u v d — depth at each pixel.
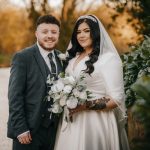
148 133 2.71
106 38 3.95
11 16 24.06
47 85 3.92
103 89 3.84
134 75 4.49
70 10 12.92
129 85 4.54
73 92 3.66
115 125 3.89
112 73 3.78
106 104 3.73
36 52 4.00
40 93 3.90
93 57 3.86
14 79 3.86
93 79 3.82
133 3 7.28
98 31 3.93
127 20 7.41
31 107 3.91
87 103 3.75
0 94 9.28
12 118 3.84
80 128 3.86
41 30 4.00
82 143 3.82
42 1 13.30
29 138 3.88
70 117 3.85
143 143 2.71
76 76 3.87
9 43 24.66
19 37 24.27
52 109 3.76
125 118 4.00
